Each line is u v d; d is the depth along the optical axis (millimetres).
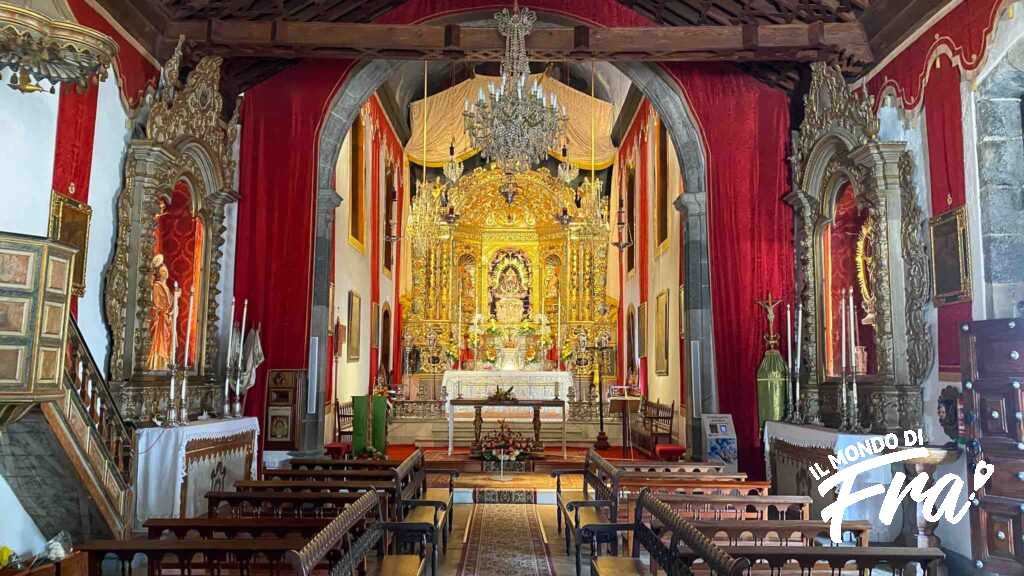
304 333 11492
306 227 11672
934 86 8117
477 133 9320
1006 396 6535
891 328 8430
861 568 5098
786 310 11445
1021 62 6914
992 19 7137
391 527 6594
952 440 7449
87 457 6789
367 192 18594
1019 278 7133
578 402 19578
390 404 18781
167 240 9617
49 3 6188
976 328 6816
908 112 8609
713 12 10945
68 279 6012
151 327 9094
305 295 11562
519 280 24141
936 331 8016
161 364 9359
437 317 23391
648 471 9859
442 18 12039
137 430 7801
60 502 7035
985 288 7211
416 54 10281
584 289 23047
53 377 5824
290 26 9914
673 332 15930
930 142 8156
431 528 6641
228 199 10930
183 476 7855
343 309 16062
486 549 8297
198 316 10352
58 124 7535
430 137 23031
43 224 7305
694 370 11945
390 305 21984
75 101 7824
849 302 9117
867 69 9633
